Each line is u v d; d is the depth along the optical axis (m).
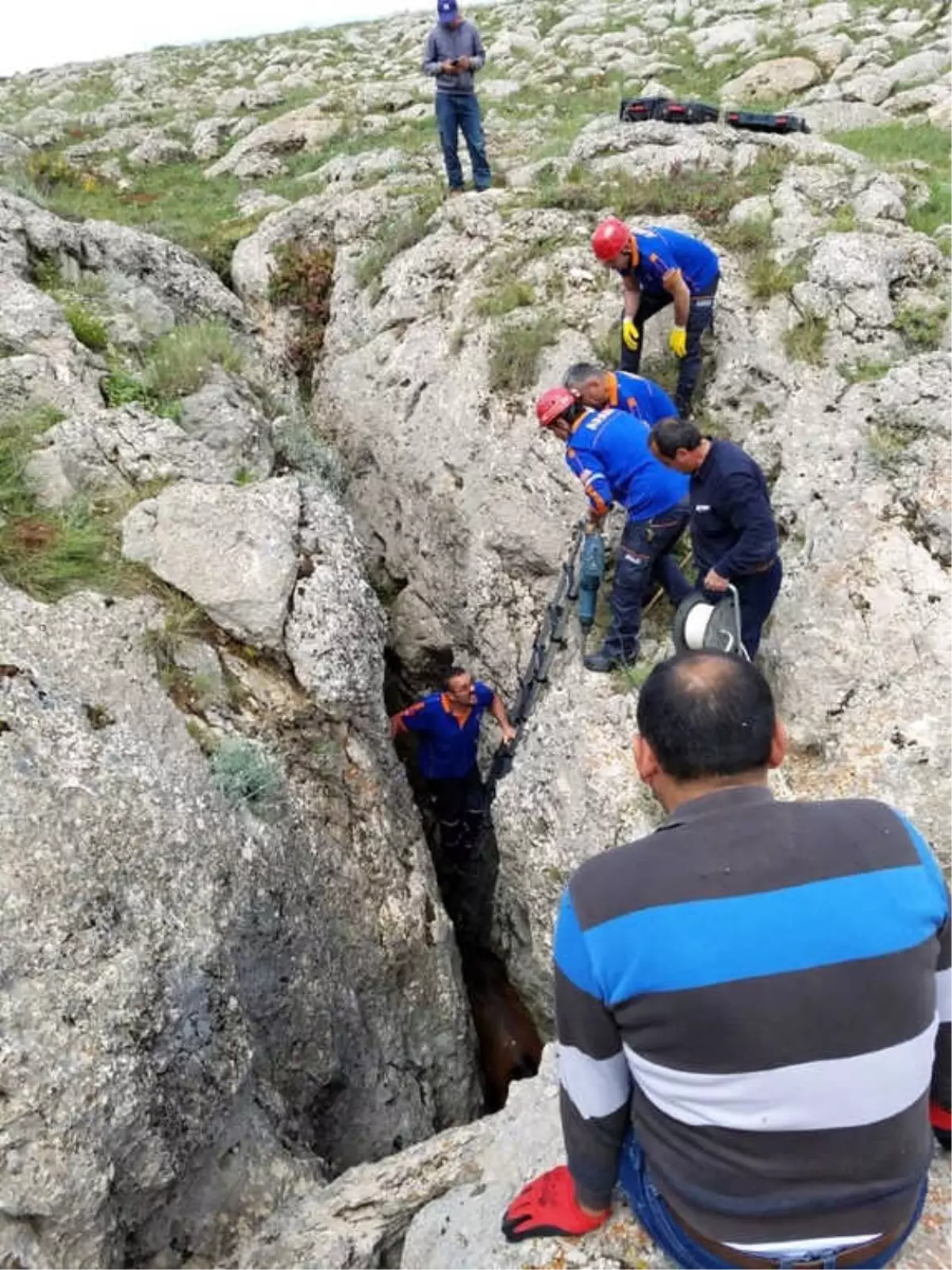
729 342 7.60
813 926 2.06
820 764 5.34
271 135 15.60
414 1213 3.84
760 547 4.93
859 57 16.06
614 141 10.45
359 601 6.18
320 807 5.61
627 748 5.86
